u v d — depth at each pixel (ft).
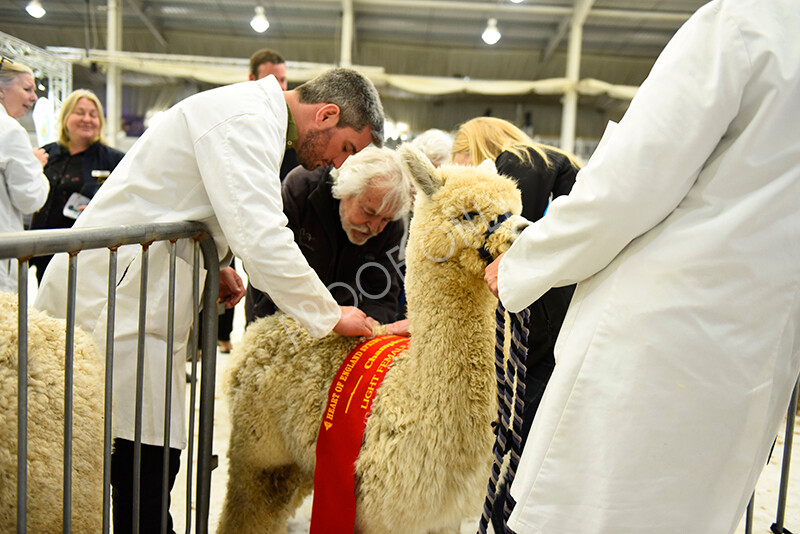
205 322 5.61
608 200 3.64
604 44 49.55
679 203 3.77
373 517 4.80
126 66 44.37
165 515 5.31
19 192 8.75
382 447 4.76
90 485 4.38
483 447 4.83
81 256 5.24
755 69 3.43
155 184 5.16
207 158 4.92
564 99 46.24
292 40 51.93
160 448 5.59
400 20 47.37
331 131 5.82
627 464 3.75
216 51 53.21
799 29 3.48
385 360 5.17
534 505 4.04
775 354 3.76
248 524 5.85
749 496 4.15
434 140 8.92
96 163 11.65
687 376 3.67
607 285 3.96
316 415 5.26
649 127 3.53
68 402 3.94
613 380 3.79
